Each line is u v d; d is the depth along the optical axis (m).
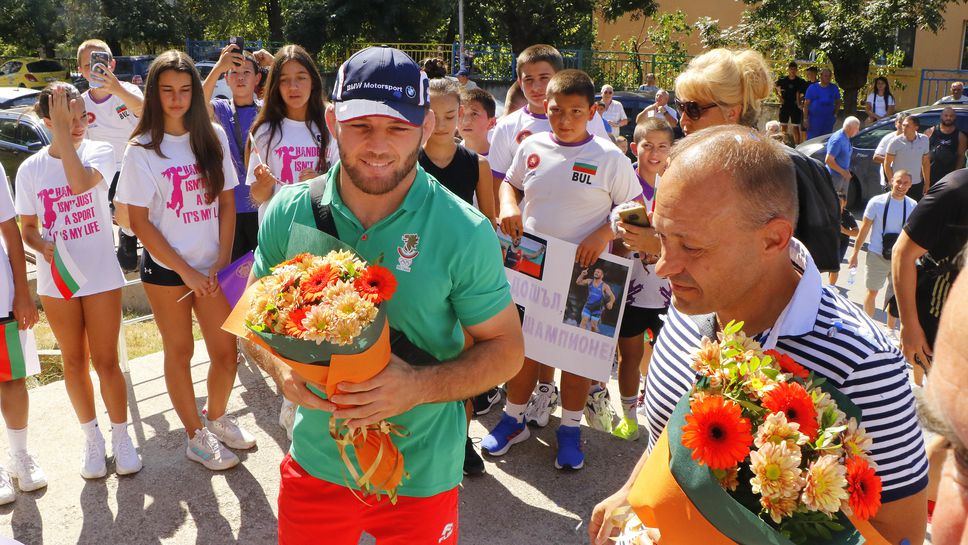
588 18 27.91
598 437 4.28
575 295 3.78
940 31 21.75
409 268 2.02
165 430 4.23
